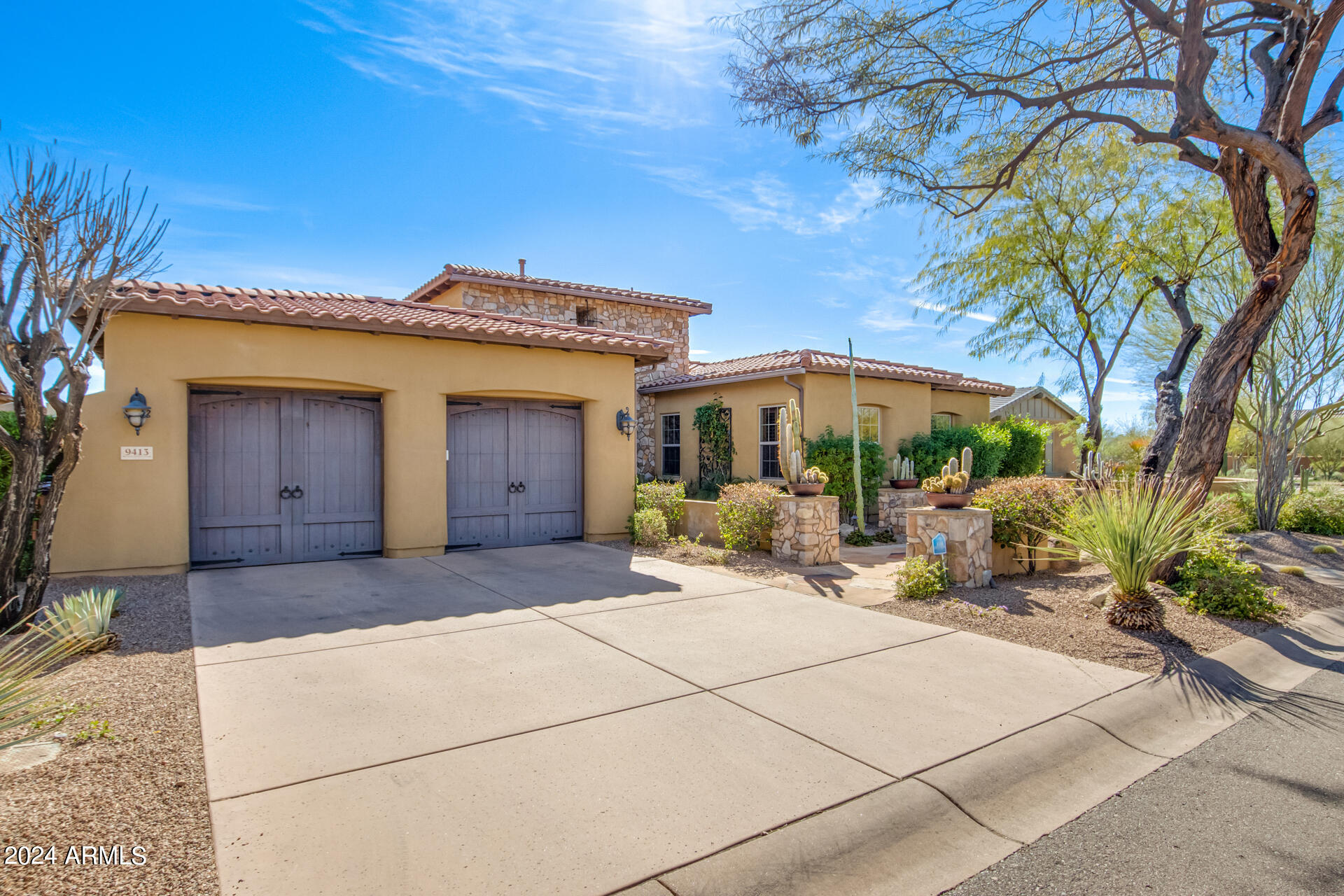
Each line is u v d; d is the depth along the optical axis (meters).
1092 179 13.61
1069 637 5.75
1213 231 12.30
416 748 3.59
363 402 9.27
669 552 9.90
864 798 3.13
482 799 3.08
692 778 3.30
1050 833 3.03
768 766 3.43
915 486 14.55
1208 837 3.00
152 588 7.22
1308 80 6.62
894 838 2.90
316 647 5.32
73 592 6.87
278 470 8.76
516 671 4.82
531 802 3.06
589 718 4.02
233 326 8.23
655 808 3.02
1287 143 6.89
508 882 2.49
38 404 5.55
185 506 8.07
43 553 5.72
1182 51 7.19
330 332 8.75
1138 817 3.17
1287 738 4.09
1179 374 9.65
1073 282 14.63
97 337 5.88
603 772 3.35
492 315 11.62
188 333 8.02
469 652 5.25
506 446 10.39
